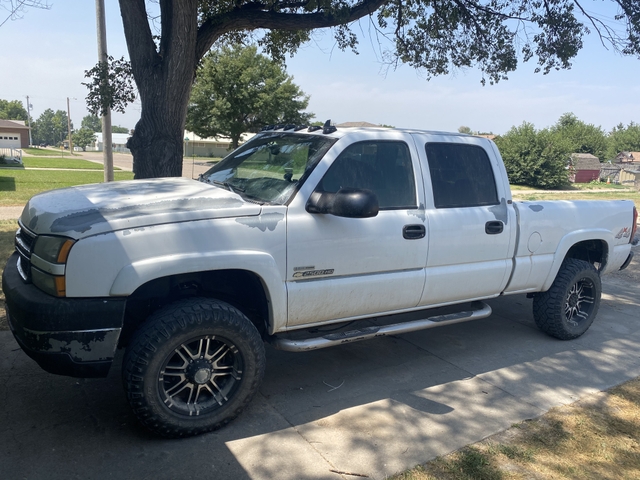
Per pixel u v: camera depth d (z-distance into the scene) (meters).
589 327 5.59
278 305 3.46
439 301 4.34
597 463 3.15
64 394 3.71
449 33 10.26
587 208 5.24
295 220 3.46
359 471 2.99
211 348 3.31
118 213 3.09
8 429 3.23
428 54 10.66
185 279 3.42
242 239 3.27
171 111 6.89
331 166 3.70
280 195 3.59
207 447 3.16
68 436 3.19
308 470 2.98
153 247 3.01
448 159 4.34
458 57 10.51
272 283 3.39
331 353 4.76
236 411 3.36
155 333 3.01
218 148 56.00
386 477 2.94
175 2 6.47
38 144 164.62
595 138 70.19
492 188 4.59
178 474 2.88
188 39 6.68
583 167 48.09
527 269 4.77
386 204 3.93
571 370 4.57
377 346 4.98
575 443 3.36
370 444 3.27
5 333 4.67
